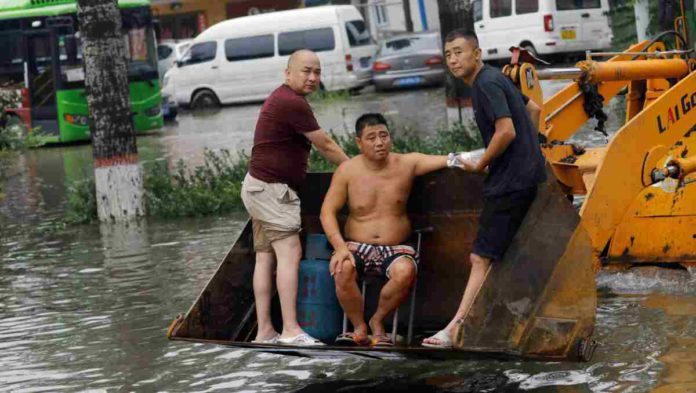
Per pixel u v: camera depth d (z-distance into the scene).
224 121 28.70
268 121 7.08
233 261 7.25
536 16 31.30
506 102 6.58
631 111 10.42
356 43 33.00
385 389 6.96
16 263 12.17
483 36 32.59
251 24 33.78
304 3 44.75
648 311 8.07
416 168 7.10
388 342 6.93
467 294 6.67
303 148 7.18
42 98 25.33
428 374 7.17
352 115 25.69
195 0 48.31
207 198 14.40
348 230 7.13
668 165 8.48
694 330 7.55
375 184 7.04
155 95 26.77
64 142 25.88
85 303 9.98
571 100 9.62
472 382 6.94
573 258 6.51
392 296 6.88
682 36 10.43
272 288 7.39
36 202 16.72
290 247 7.08
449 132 15.82
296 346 6.50
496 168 6.66
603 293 8.66
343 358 7.70
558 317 6.52
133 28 26.45
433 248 7.39
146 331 8.84
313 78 7.12
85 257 12.16
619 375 6.82
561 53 31.80
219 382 7.40
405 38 32.62
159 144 23.66
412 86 32.28
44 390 7.51
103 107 14.28
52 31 25.00
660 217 8.68
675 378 6.65
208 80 34.22
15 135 18.11
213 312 7.12
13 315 9.75
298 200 7.17
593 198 8.29
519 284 6.53
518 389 6.73
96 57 14.27
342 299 6.84
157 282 10.56
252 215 7.14
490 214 6.63
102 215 14.44
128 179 14.41
